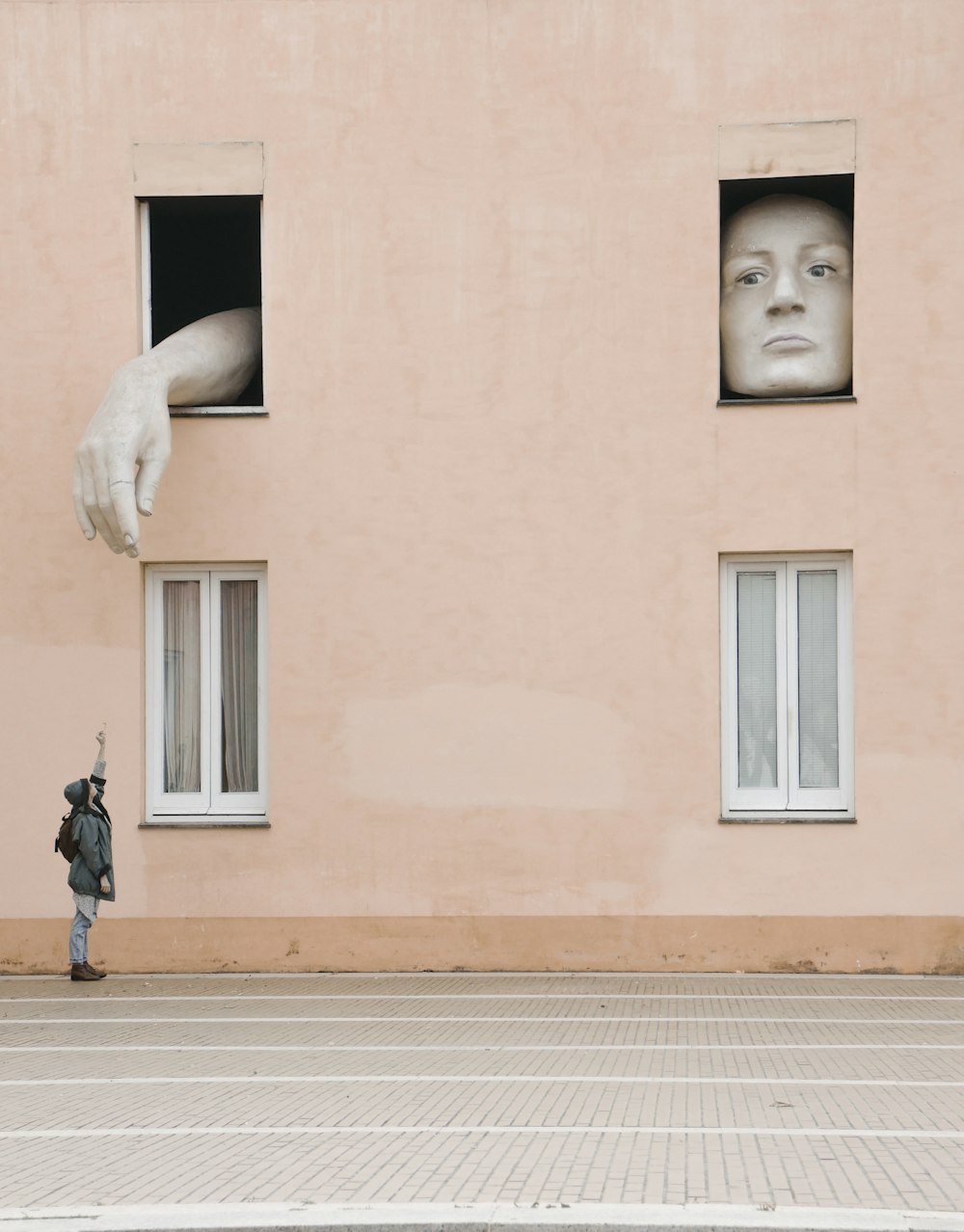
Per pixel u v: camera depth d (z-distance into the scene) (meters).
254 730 14.03
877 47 13.38
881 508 13.26
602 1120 7.93
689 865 13.31
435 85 13.77
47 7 14.02
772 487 13.36
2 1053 10.16
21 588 13.85
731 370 13.73
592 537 13.49
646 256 13.55
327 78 13.84
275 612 13.70
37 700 13.83
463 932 13.48
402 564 13.63
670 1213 6.15
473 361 13.66
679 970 13.28
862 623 13.23
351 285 13.77
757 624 13.62
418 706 13.58
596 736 13.43
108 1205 6.41
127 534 12.33
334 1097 8.61
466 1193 6.50
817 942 13.18
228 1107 8.38
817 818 13.22
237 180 13.88
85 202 13.96
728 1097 8.52
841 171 13.38
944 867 13.09
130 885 13.70
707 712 13.34
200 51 13.92
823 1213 6.14
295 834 13.59
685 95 13.55
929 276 13.29
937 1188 6.56
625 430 13.51
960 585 13.16
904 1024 10.98
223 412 13.76
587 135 13.62
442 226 13.73
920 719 13.16
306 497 13.71
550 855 13.43
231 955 13.58
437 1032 10.77
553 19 13.67
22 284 13.96
